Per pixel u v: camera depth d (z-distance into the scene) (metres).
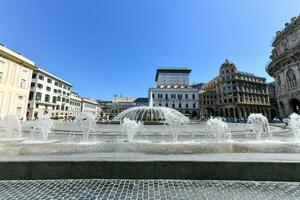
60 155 4.42
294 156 4.33
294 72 28.69
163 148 5.22
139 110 19.08
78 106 76.69
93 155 4.38
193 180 3.78
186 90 67.81
